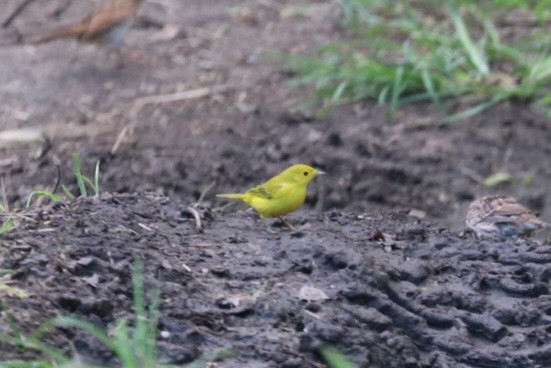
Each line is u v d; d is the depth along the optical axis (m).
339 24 18.58
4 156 13.73
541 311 8.40
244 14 19.11
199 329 7.18
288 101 15.75
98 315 7.03
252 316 7.46
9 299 6.84
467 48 16.55
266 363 7.00
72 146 13.99
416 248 9.02
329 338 7.32
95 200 9.05
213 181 13.55
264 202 9.31
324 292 7.84
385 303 7.93
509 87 16.14
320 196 13.62
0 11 19.39
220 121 15.00
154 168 13.59
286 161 14.12
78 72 16.62
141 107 15.43
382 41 16.95
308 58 16.77
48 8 19.53
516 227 10.43
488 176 14.34
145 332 6.80
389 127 15.24
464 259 9.10
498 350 7.98
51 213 8.45
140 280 7.35
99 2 19.50
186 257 8.08
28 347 6.46
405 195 13.87
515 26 18.28
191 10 19.34
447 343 7.91
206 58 17.25
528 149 15.00
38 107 15.39
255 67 16.91
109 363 6.65
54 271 7.27
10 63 16.92
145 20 18.73
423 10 18.88
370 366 7.32
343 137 14.82
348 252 8.28
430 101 16.03
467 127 15.39
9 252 7.39
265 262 8.19
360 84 16.11
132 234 8.27
